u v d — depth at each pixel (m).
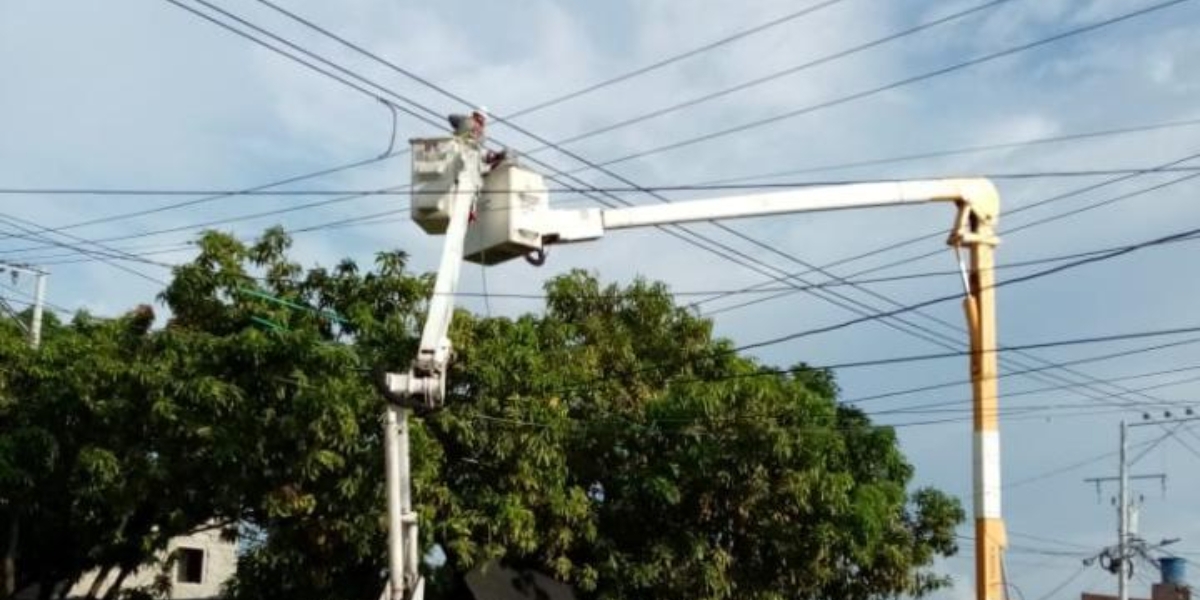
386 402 12.12
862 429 24.86
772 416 21.22
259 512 19.16
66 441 19.41
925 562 25.39
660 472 21.27
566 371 21.91
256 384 18.08
